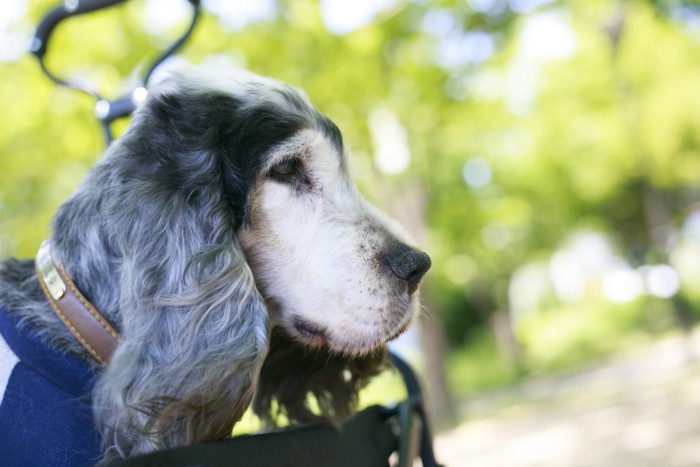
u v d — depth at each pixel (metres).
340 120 8.60
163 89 2.24
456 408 12.28
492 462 7.25
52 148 7.88
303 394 2.44
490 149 13.88
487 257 20.91
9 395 1.90
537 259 25.66
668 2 12.05
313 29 8.12
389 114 9.45
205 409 1.84
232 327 1.98
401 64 9.09
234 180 2.17
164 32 7.66
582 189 19.69
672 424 7.62
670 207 26.83
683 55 14.77
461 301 27.08
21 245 8.65
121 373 1.84
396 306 2.25
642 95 15.25
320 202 2.32
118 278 2.04
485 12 9.30
